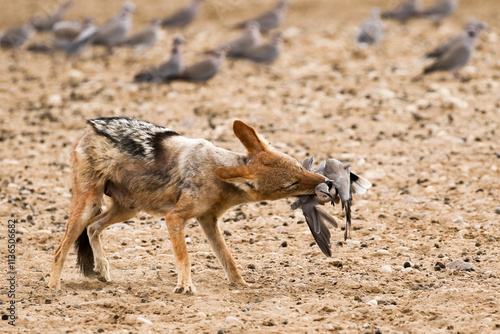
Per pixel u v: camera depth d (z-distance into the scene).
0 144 53.56
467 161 47.19
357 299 27.45
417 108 57.75
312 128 54.66
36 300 27.55
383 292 28.34
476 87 62.66
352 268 31.48
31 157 50.88
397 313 25.78
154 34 76.25
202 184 28.30
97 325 24.94
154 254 33.94
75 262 33.00
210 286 29.42
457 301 26.59
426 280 29.53
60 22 88.75
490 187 42.62
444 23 90.12
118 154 29.38
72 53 75.12
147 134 29.61
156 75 64.19
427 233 36.16
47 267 31.97
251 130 28.14
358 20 93.25
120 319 25.45
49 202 42.25
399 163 47.16
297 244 35.03
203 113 58.69
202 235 36.75
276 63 73.19
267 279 30.28
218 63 64.56
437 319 25.06
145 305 26.47
